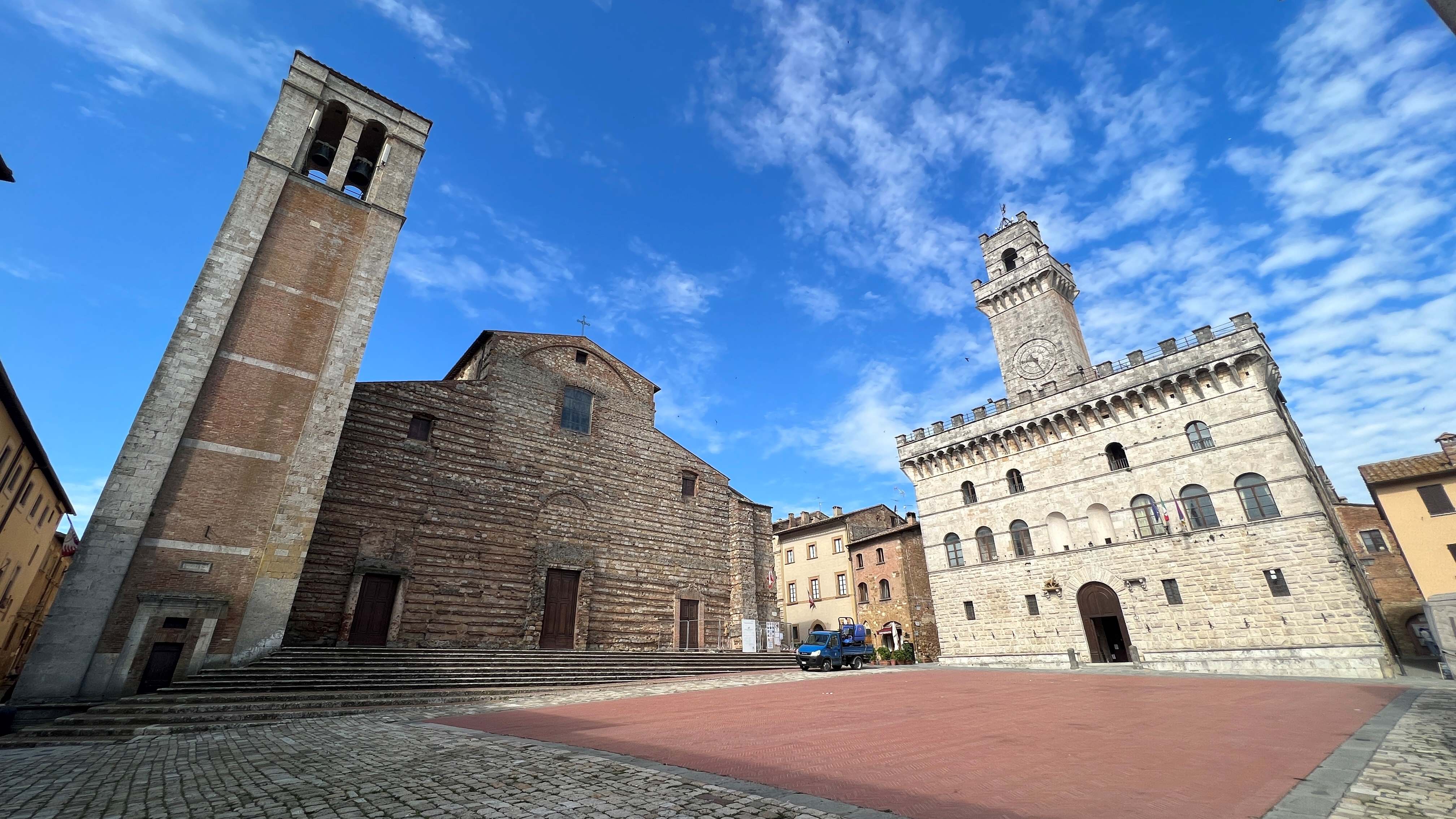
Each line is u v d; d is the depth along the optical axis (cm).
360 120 2966
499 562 3064
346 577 2598
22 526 3000
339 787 801
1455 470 3159
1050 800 695
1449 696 1689
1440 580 3105
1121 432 3462
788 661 3575
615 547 3506
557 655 2748
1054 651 3450
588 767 881
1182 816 632
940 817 626
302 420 2381
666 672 2944
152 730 1440
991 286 4803
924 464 4325
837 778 802
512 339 3562
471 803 703
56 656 1761
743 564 3941
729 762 911
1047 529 3641
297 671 2000
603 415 3766
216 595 2022
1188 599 3070
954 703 1647
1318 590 2736
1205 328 3247
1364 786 744
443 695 1942
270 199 2566
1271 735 1112
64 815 709
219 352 2284
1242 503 3012
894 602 4775
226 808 720
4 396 2353
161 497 2044
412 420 3055
